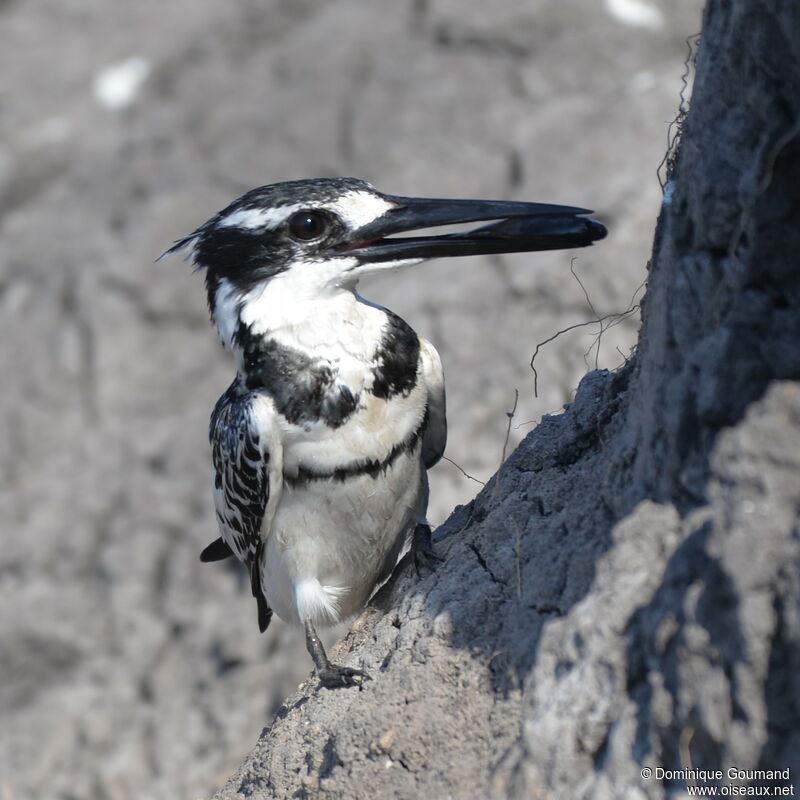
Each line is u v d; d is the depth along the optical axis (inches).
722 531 214.7
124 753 759.1
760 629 207.5
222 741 737.6
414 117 1022.4
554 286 769.6
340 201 335.6
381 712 282.8
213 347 962.7
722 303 234.1
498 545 296.2
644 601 236.5
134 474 883.4
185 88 1149.1
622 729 229.6
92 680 793.6
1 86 1213.1
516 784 241.9
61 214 1071.6
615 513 265.6
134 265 993.5
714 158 233.9
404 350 340.8
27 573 845.2
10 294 1019.9
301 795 299.0
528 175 912.3
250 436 334.3
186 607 794.8
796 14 209.2
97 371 953.5
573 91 1013.8
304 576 349.7
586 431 303.1
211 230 346.0
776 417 217.2
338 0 1198.9
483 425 728.3
